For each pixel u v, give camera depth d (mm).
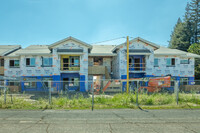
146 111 8773
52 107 9508
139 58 25547
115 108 9414
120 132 5645
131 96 11422
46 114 8039
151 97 11406
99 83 23297
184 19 52750
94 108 9391
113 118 7402
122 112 8523
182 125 6477
